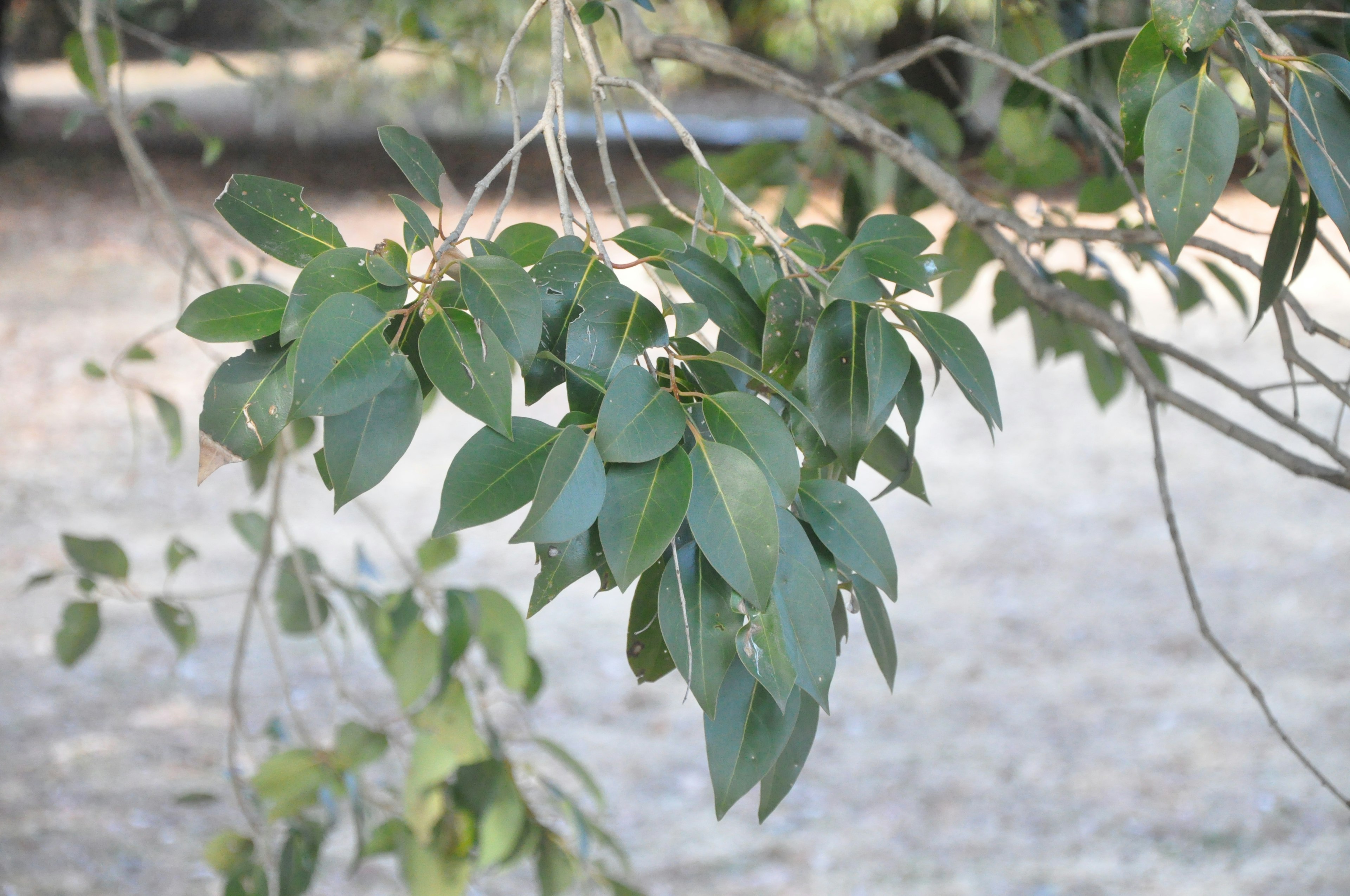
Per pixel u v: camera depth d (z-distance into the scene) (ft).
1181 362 8.97
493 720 32.65
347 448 7.32
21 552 40.86
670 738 32.94
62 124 110.52
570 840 15.70
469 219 7.41
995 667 36.17
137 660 35.22
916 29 49.49
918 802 30.42
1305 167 7.56
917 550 43.37
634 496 7.29
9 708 32.55
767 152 11.80
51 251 76.13
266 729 13.39
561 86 7.63
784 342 7.74
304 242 7.54
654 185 8.51
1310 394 56.13
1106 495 47.60
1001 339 68.39
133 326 63.93
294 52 48.42
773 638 7.38
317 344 7.26
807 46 46.91
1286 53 7.61
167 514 44.37
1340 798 8.89
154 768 30.40
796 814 30.01
